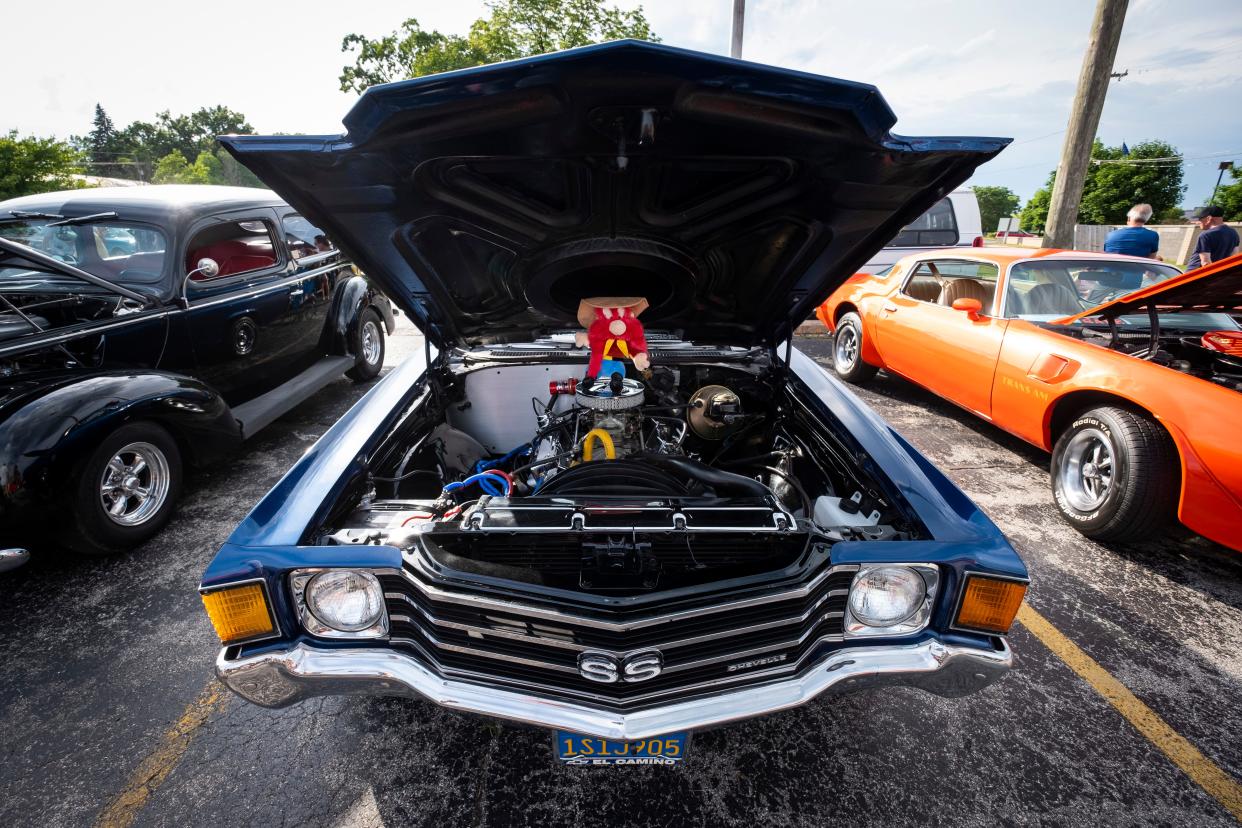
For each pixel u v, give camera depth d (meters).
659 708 1.33
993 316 3.74
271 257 4.24
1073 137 6.86
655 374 2.54
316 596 1.35
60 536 2.52
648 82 1.13
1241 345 3.05
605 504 1.45
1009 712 1.91
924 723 1.87
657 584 1.38
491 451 2.68
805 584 1.33
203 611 2.41
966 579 1.36
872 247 1.87
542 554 1.46
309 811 1.59
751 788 1.67
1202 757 1.76
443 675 1.37
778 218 1.76
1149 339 3.17
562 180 1.55
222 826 1.55
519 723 1.32
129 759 1.74
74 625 2.32
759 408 2.51
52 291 3.01
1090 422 2.84
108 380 2.64
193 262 3.58
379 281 1.97
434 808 1.60
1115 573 2.63
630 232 1.78
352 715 1.89
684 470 1.68
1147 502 2.57
